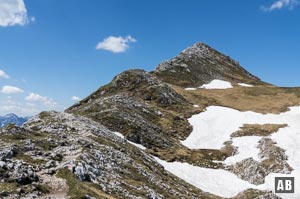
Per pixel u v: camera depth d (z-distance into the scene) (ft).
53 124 188.24
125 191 120.57
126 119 279.08
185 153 260.62
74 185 100.01
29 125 196.34
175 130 306.55
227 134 306.55
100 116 278.46
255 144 282.56
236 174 244.83
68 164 113.60
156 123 309.42
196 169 240.73
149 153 242.58
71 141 154.10
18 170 102.83
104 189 111.75
